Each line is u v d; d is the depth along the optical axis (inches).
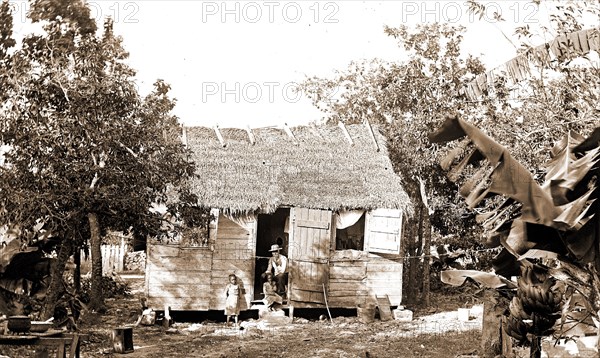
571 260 345.1
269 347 732.7
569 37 460.4
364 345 744.3
